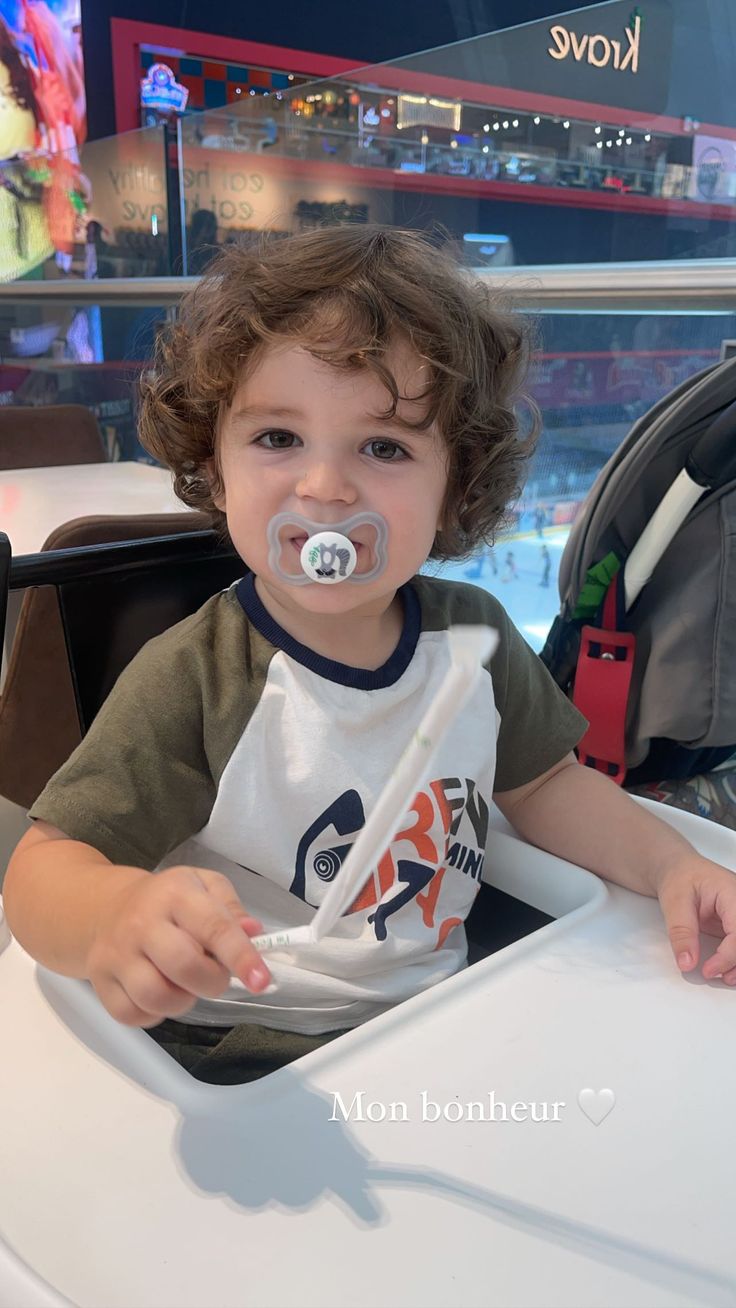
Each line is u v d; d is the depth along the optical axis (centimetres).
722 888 64
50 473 209
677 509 105
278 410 62
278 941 40
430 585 81
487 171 215
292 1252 39
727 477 104
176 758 65
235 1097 47
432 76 215
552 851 77
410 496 63
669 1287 38
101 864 56
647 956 61
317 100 235
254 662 69
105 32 546
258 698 67
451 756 73
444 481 70
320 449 62
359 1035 51
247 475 63
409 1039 52
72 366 316
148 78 561
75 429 237
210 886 46
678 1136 46
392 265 69
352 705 69
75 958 51
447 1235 40
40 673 79
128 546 77
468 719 75
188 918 43
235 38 570
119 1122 46
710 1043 53
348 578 62
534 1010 55
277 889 69
